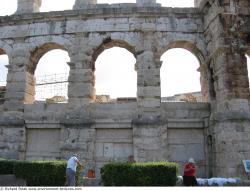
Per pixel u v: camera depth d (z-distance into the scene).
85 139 27.77
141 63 28.98
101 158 27.81
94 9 29.95
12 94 29.67
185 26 29.98
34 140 28.98
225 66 25.98
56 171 21.94
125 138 28.11
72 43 29.88
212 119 26.88
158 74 28.78
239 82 25.86
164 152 27.17
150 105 28.09
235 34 26.62
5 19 31.22
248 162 24.22
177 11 30.09
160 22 29.88
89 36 29.81
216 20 26.97
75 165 20.91
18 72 30.11
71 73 29.22
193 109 28.62
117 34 29.64
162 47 29.44
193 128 28.47
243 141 24.73
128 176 20.47
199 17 30.28
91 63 29.59
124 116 28.33
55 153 28.48
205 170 27.67
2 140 28.73
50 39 30.20
